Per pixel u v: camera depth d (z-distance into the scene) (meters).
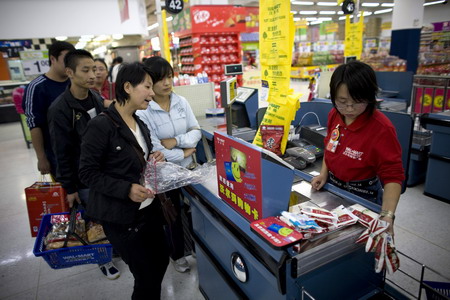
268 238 0.96
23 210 3.56
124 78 1.34
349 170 1.45
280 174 1.03
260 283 1.22
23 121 6.18
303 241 1.00
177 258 2.32
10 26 7.43
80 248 1.89
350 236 1.04
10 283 2.35
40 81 2.26
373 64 8.30
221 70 8.41
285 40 1.66
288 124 1.81
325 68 14.56
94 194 1.44
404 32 7.62
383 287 1.29
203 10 7.80
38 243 1.98
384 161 1.27
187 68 8.80
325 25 17.31
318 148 1.94
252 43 11.91
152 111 1.97
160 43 3.50
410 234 2.63
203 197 1.55
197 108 3.37
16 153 6.03
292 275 0.96
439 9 17.52
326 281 1.09
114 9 8.41
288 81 1.75
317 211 1.12
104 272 2.37
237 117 2.67
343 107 1.22
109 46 13.37
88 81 1.93
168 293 2.14
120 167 1.42
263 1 1.77
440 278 2.08
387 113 2.05
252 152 1.08
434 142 3.14
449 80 4.33
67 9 7.89
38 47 10.16
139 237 1.54
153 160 1.52
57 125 1.90
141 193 1.37
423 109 4.93
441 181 3.16
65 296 2.19
